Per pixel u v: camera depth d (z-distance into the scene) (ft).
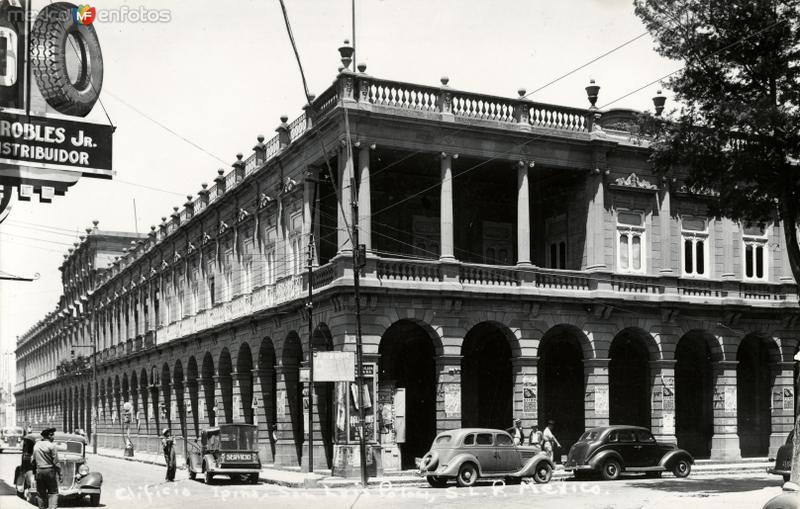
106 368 241.96
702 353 128.16
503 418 121.39
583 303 114.52
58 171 56.44
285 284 120.06
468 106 111.86
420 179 123.85
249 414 138.62
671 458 97.76
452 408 105.60
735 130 82.53
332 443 112.37
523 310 111.24
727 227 125.70
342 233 103.76
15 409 490.08
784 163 82.17
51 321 344.90
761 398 131.75
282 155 121.70
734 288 124.77
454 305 106.73
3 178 55.16
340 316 103.55
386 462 104.47
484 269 109.91
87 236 270.67
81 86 57.06
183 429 172.55
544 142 115.34
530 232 129.18
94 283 263.70
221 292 150.82
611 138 118.62
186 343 164.96
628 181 120.26
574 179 121.90
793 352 127.34
